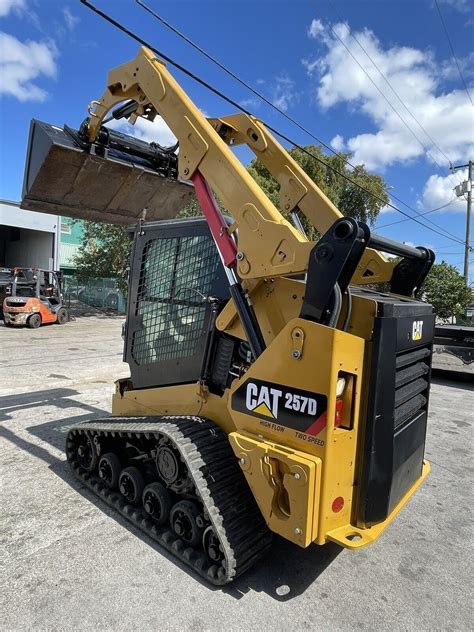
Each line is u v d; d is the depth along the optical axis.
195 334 3.22
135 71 3.19
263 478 2.34
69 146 3.65
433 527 3.43
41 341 13.03
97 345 12.54
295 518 2.20
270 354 2.38
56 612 2.32
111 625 2.25
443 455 5.00
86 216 4.28
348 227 2.06
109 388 7.42
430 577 2.78
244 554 2.53
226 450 2.83
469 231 25.33
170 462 2.88
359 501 2.43
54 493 3.66
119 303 25.78
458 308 17.02
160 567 2.72
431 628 2.33
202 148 2.73
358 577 2.75
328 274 2.13
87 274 25.61
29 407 6.20
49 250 28.89
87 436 3.76
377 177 22.11
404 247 2.93
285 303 2.53
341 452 2.27
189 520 2.76
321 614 2.39
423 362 3.07
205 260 3.17
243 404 2.54
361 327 2.40
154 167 4.28
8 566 2.70
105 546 2.93
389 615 2.41
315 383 2.19
